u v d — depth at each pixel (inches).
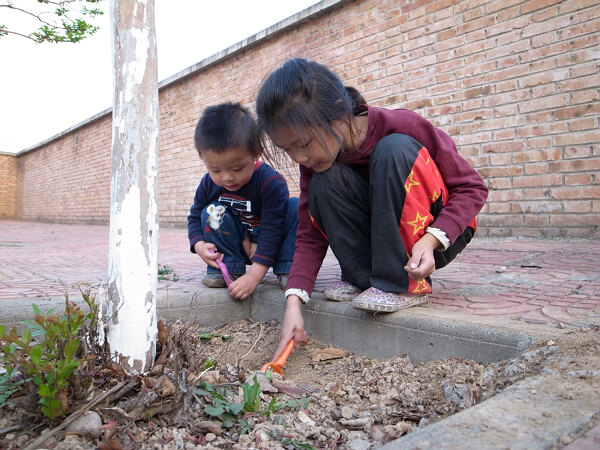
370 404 56.4
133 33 49.9
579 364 45.5
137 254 50.6
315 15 242.5
